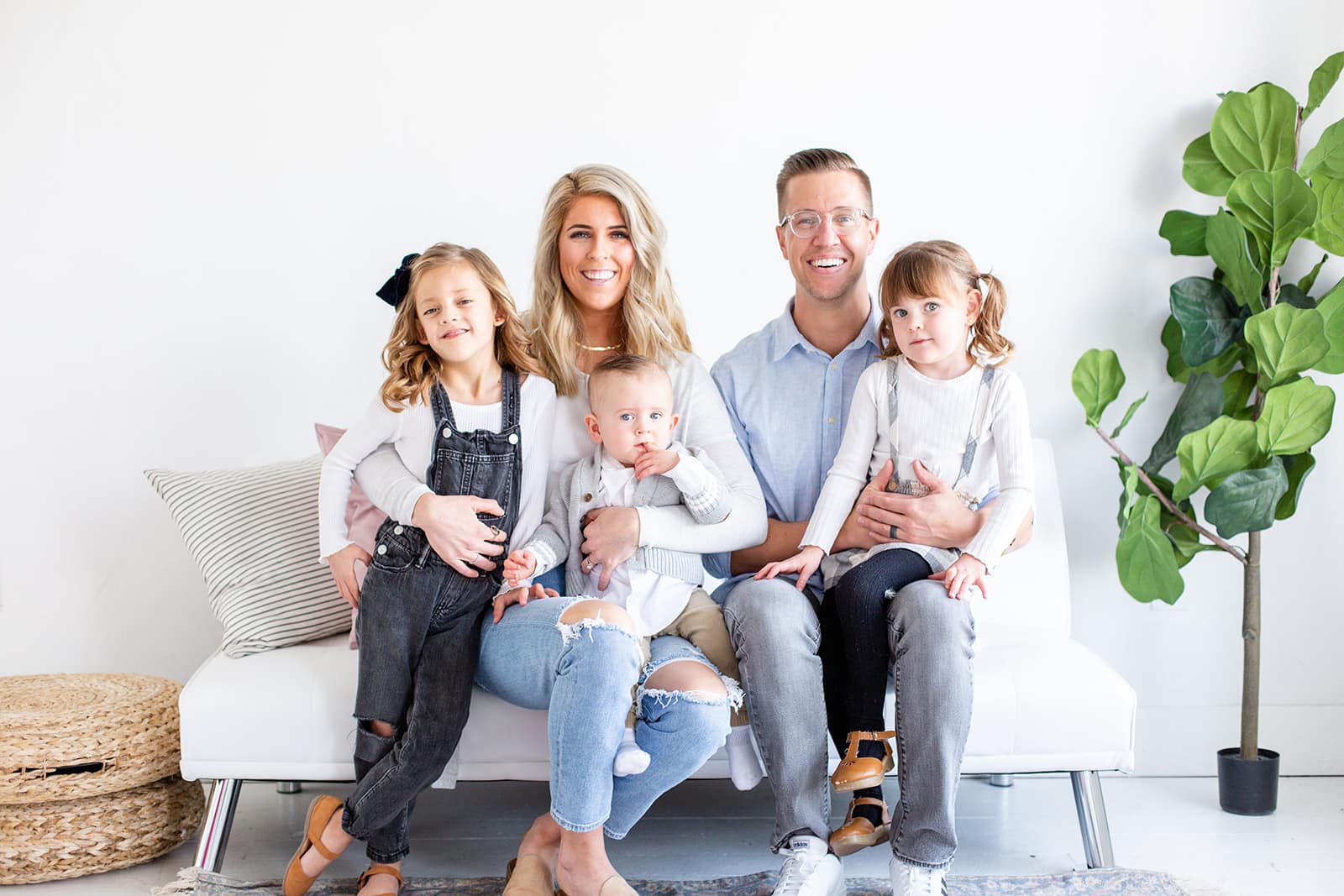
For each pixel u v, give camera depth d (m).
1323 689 2.77
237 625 2.21
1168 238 2.65
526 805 2.52
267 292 2.66
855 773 1.92
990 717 2.01
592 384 2.05
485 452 1.98
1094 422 2.53
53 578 2.66
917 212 2.72
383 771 1.88
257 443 2.69
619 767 1.79
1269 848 2.29
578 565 2.04
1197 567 2.77
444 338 1.94
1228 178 2.60
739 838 2.32
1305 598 2.76
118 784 2.10
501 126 2.67
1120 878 2.05
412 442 1.99
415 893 2.03
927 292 2.03
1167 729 2.77
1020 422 2.07
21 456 2.64
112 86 2.61
